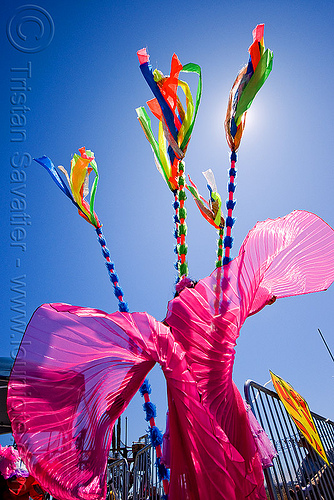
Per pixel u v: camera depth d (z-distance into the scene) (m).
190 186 2.93
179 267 2.71
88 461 2.00
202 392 2.04
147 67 3.04
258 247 2.45
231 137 2.64
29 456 1.82
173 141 2.86
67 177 2.98
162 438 2.30
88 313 2.01
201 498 1.81
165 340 2.09
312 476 3.69
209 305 2.19
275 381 3.73
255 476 2.05
